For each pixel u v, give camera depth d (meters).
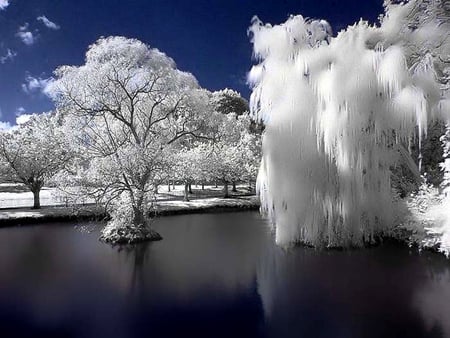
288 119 12.91
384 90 12.34
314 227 12.97
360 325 7.06
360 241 13.10
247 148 36.72
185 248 14.52
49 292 9.38
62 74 16.77
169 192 38.56
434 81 12.81
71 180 16.62
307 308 7.98
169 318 7.68
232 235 17.33
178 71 18.33
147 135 18.30
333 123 12.07
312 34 14.34
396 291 8.84
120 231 15.90
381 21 15.54
